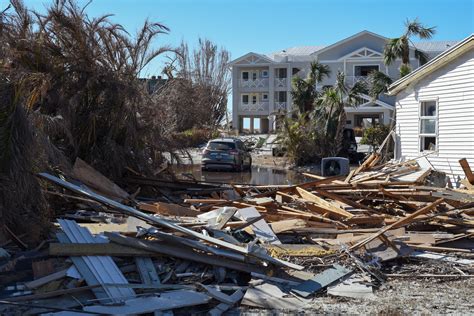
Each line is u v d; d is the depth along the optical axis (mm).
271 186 13484
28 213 8445
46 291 6211
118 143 14281
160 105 15523
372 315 5910
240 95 58844
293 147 29984
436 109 17031
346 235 9195
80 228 7781
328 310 6062
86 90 13703
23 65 12602
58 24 13344
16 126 8109
